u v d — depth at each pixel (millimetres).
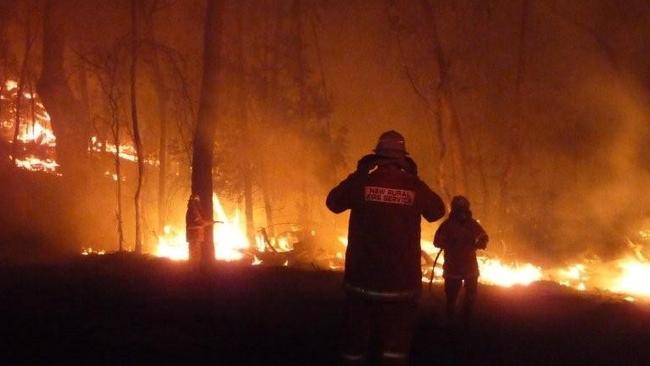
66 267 16859
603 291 19391
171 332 8938
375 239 5484
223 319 10016
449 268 10031
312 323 9961
